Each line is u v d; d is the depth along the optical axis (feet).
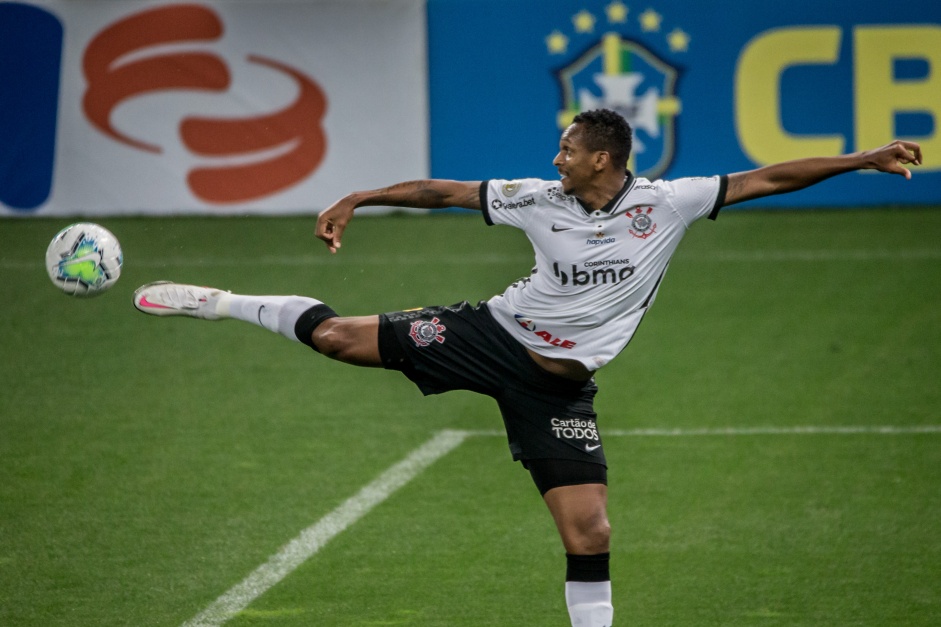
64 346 111.96
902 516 70.74
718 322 120.06
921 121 167.63
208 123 166.30
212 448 84.12
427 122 167.43
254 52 165.17
